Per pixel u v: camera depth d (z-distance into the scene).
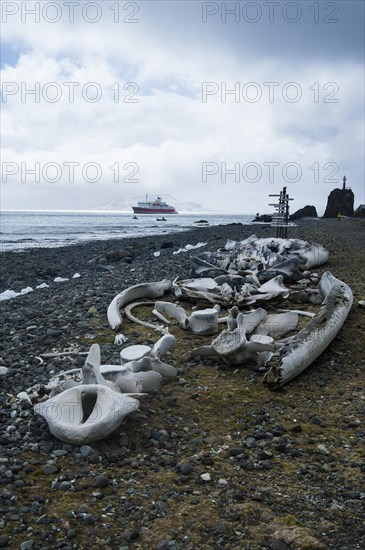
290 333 9.53
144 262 22.31
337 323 8.62
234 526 4.29
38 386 6.91
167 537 4.16
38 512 4.48
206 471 5.19
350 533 4.20
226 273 13.44
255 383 7.57
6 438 5.71
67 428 5.47
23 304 13.23
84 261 26.61
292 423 6.34
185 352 8.80
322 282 11.84
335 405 6.86
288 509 4.53
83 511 4.48
